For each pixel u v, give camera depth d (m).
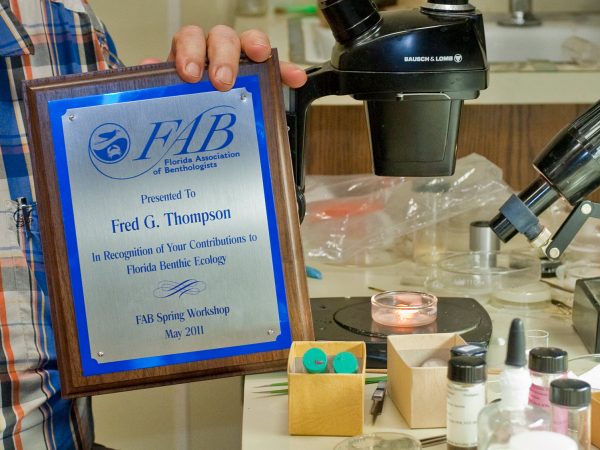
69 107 1.17
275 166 1.19
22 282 1.42
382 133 1.26
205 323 1.18
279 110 1.20
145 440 2.19
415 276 1.77
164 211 1.18
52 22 1.53
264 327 1.19
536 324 1.47
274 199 1.19
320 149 2.25
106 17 2.23
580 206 1.24
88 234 1.17
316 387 1.06
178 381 1.18
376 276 1.79
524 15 2.61
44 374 1.42
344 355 1.10
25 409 1.39
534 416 0.91
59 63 1.53
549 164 1.23
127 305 1.17
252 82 1.20
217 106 1.19
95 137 1.17
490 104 2.22
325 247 1.89
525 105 2.23
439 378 1.07
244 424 1.10
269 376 1.24
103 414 2.18
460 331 1.31
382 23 1.23
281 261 1.19
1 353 1.40
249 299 1.19
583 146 1.21
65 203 1.17
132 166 1.18
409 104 1.23
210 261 1.18
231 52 1.18
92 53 1.56
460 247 1.92
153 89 1.18
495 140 2.25
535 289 1.60
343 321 1.35
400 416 1.12
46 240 1.17
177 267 1.18
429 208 1.89
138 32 2.24
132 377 1.18
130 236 1.17
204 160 1.18
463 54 1.21
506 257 1.73
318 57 2.39
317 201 1.99
